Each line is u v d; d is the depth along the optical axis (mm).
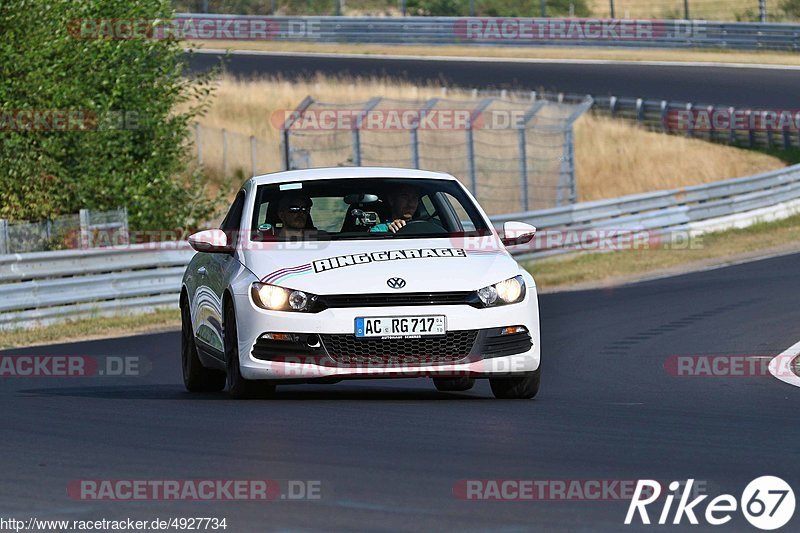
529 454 19672
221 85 126250
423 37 159500
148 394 30094
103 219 63375
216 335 28078
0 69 65250
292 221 27922
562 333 45000
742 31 152000
